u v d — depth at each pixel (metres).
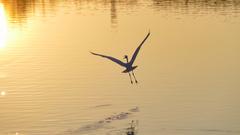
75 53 39.53
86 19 50.84
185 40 42.56
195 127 26.95
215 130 26.58
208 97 30.73
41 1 62.38
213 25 47.16
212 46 40.78
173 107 29.34
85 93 31.55
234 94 31.12
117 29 46.56
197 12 52.88
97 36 44.31
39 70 35.59
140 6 56.75
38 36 44.59
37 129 26.89
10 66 36.47
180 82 33.34
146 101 30.39
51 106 29.59
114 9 55.31
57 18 51.69
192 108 29.22
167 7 55.91
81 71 35.47
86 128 27.08
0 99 30.61
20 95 31.23
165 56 38.59
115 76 34.66
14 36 44.75
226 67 36.00
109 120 28.00
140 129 26.92
